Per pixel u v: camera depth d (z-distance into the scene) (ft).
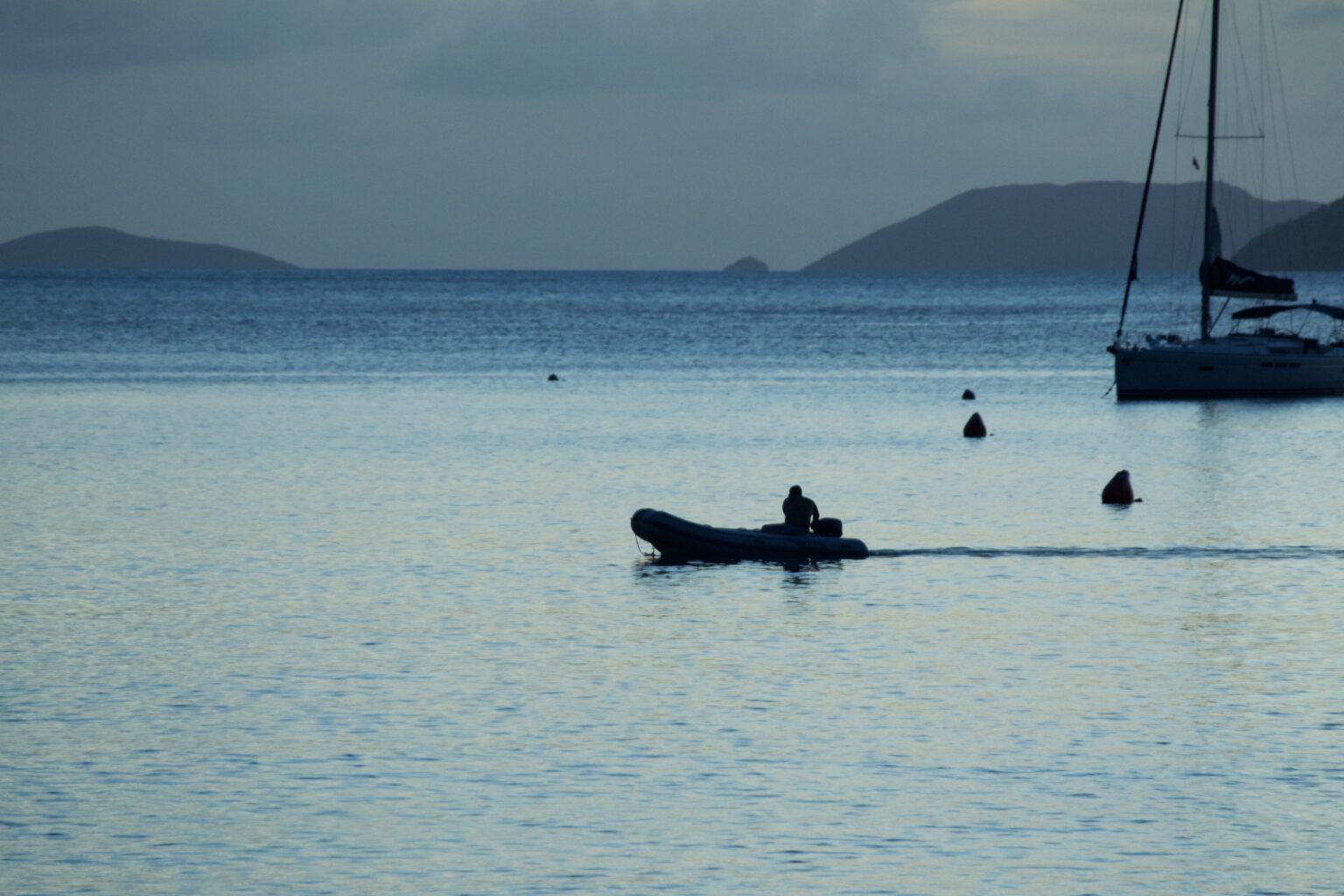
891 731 243.19
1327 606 336.29
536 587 355.97
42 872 188.85
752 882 186.60
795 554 391.45
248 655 289.12
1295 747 235.61
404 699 259.39
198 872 189.06
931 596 347.15
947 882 186.70
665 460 597.11
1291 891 184.65
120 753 230.68
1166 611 331.77
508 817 206.28
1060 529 439.63
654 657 288.92
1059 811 209.15
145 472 557.33
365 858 193.16
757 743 236.63
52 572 371.35
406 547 407.44
